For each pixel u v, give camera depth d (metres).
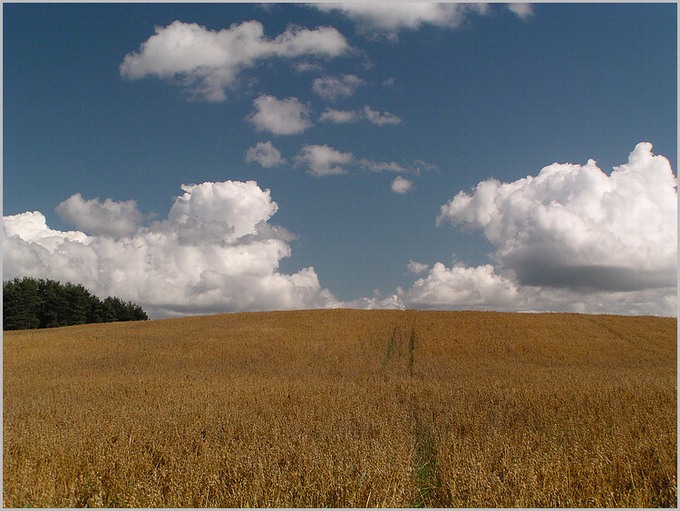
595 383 21.08
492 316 55.47
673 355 39.09
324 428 10.44
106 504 6.64
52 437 9.64
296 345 42.41
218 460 7.75
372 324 50.97
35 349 41.88
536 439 9.18
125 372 32.44
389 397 16.17
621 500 6.18
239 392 18.62
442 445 8.79
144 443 9.29
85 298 93.38
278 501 6.18
